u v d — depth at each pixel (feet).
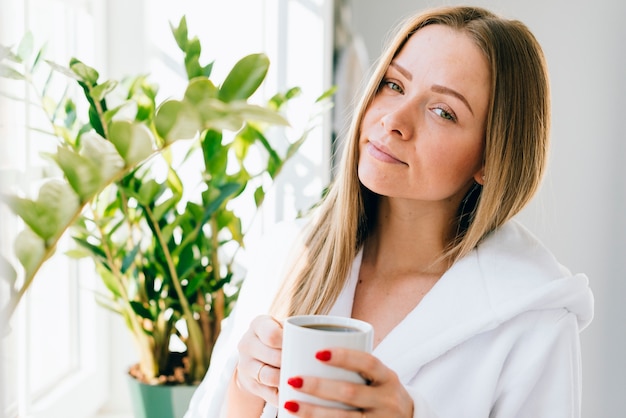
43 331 4.55
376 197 3.21
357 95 3.77
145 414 4.24
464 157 2.85
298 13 5.62
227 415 2.82
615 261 8.77
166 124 1.67
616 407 8.73
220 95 1.83
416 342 2.88
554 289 2.85
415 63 2.81
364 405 1.81
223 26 5.41
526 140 2.94
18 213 1.61
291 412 1.79
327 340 1.75
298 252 3.33
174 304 4.36
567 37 8.74
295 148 4.73
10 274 1.55
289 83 5.68
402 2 8.71
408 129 2.73
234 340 3.36
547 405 2.87
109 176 1.70
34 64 3.38
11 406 3.82
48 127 4.45
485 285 2.96
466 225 3.19
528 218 8.91
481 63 2.80
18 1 3.90
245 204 5.62
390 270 3.19
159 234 4.11
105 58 5.11
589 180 8.86
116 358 5.42
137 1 5.14
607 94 8.74
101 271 4.36
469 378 2.88
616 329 8.77
